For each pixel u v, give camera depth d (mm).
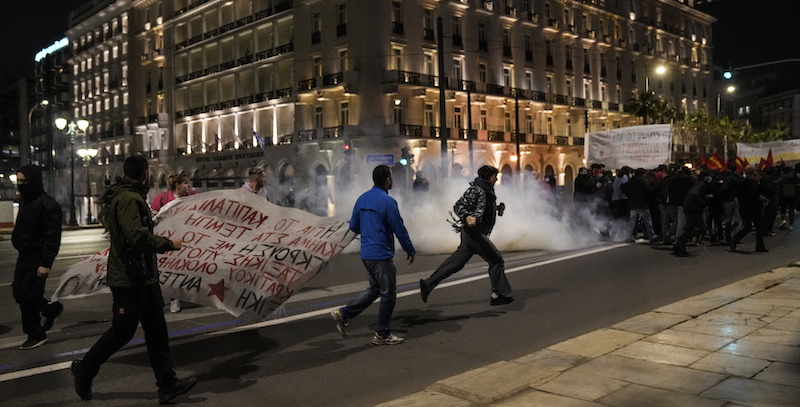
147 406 4629
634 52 61625
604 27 58875
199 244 6309
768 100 136625
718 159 21750
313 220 6637
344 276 10664
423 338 6441
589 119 56375
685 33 70688
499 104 47406
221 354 5941
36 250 6207
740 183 12578
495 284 7754
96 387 5051
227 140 50875
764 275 9305
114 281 4504
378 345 6195
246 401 4715
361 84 39719
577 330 6652
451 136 42750
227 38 50219
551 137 51469
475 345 6168
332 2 41219
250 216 6617
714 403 4301
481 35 46656
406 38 41188
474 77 45625
